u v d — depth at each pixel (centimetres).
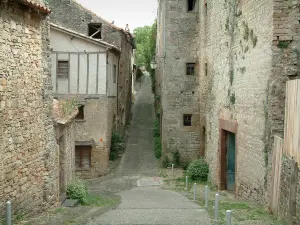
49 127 1062
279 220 895
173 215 973
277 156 977
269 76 1069
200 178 1866
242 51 1322
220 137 1595
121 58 2678
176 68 2116
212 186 1698
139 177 1972
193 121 2127
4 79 802
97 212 1014
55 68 2033
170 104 2130
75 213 994
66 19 2361
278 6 1040
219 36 1636
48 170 1041
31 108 942
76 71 2041
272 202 996
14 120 849
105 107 2066
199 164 1878
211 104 1789
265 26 1102
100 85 2048
